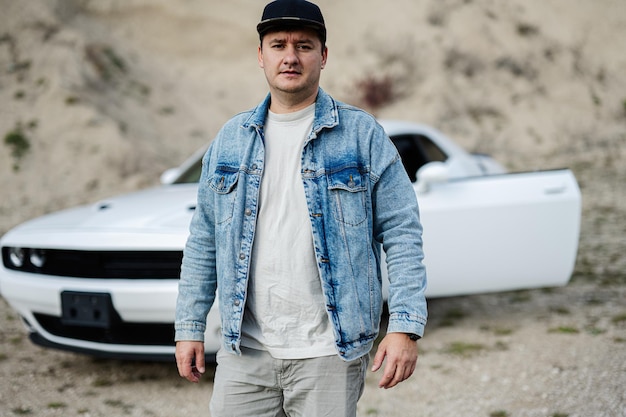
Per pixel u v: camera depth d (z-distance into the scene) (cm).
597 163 1238
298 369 181
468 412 311
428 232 397
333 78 1586
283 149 185
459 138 1445
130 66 1489
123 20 1590
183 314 195
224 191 185
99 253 344
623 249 650
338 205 178
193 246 197
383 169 182
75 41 1421
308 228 179
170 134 1355
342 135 183
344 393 179
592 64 1623
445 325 451
